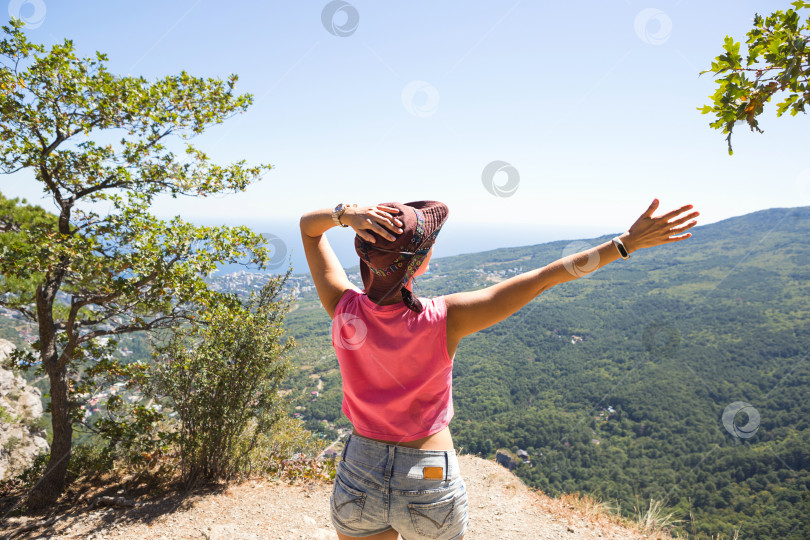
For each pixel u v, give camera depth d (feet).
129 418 22.81
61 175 22.38
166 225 22.25
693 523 14.10
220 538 13.32
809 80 4.67
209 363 18.75
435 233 3.15
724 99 5.27
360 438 3.46
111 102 22.02
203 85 23.53
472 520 14.29
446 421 3.40
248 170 25.11
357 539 3.51
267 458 20.86
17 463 35.76
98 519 15.58
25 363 26.35
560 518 14.42
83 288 22.49
